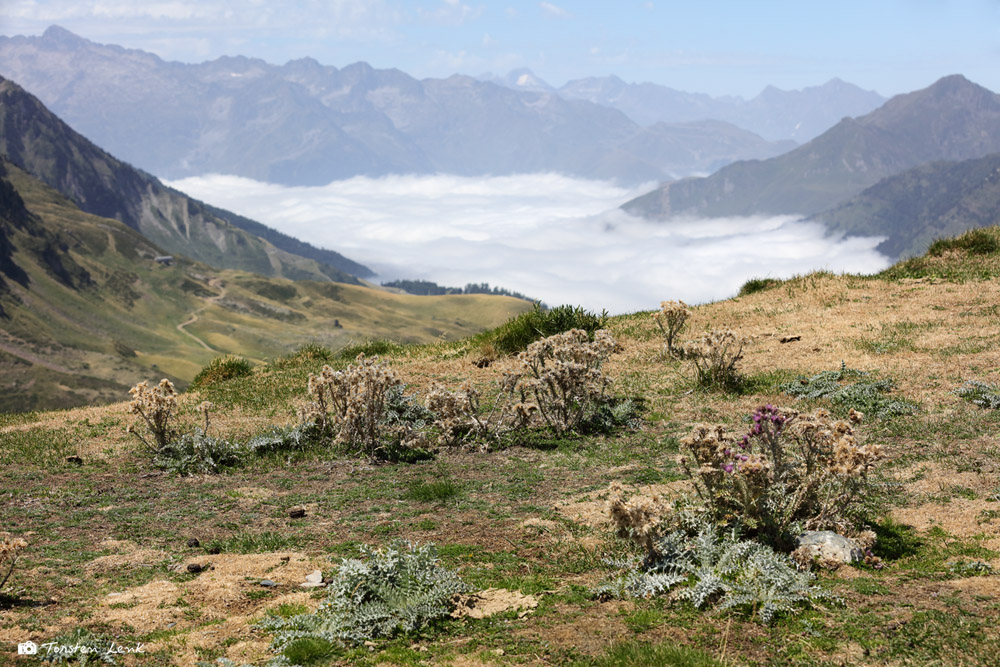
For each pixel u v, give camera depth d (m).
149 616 6.18
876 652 4.91
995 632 4.97
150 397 12.30
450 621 5.96
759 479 6.73
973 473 8.69
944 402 11.62
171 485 10.77
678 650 5.04
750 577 5.98
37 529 8.77
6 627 5.89
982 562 6.14
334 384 12.37
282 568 7.25
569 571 6.96
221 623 6.05
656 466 10.17
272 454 12.19
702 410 12.96
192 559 7.60
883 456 6.61
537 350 13.29
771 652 5.09
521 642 5.47
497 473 10.55
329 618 5.91
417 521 8.64
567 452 11.34
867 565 6.40
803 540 6.63
